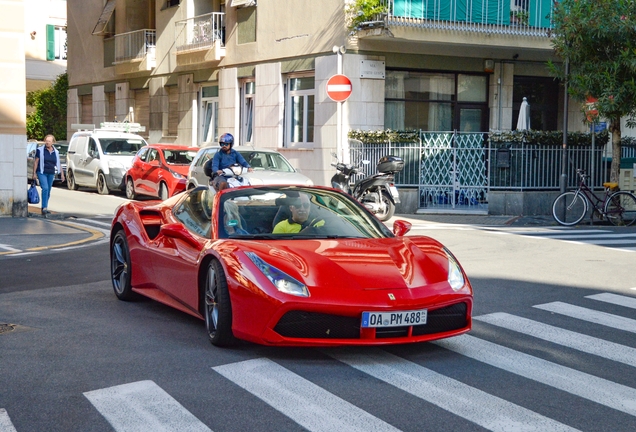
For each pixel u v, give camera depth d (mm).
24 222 16469
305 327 5738
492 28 20406
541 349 6457
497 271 10477
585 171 19453
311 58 22062
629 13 16781
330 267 5980
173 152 22078
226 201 7121
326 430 4512
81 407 4918
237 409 4867
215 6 27016
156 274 7633
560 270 10602
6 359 6043
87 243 13539
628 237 14789
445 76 21828
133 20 32500
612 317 7727
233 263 6082
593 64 17578
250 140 25375
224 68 26141
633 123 17969
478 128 22297
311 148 22000
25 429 4547
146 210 8367
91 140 25938
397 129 20922
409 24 19766
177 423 4625
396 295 5793
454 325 6137
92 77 35781
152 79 30812
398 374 5648
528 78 22828
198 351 6262
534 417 4777
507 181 19234
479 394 5215
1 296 8750
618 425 4672
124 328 7117
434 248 6684
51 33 45406
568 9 17797
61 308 8055
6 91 17297
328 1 21297
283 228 6926
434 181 19609
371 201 17078
